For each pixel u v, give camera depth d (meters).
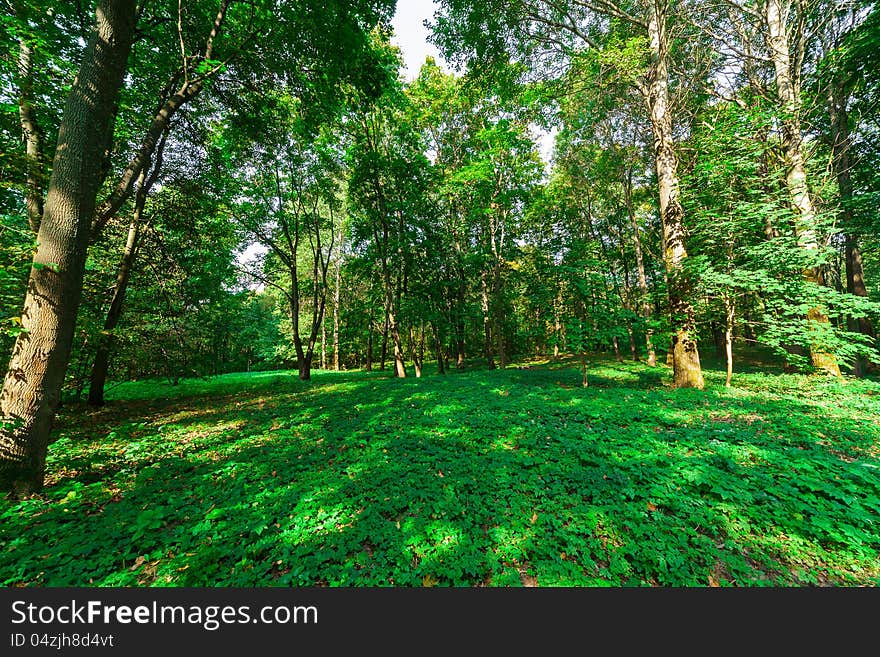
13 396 4.40
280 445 6.22
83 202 4.82
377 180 17.73
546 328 11.86
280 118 13.82
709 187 10.07
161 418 9.12
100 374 11.40
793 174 10.52
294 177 18.66
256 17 8.78
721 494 3.64
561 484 4.13
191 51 9.23
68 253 4.70
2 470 4.26
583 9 12.45
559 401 8.62
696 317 10.20
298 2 8.25
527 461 4.79
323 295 22.25
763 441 5.16
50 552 3.19
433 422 7.16
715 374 11.89
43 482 4.65
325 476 4.71
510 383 12.22
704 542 3.03
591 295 11.09
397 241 19.23
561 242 12.63
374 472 4.74
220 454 5.91
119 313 11.23
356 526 3.45
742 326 10.04
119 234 12.00
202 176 13.08
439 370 22.36
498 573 2.81
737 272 8.59
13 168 6.55
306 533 3.40
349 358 34.97
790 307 8.44
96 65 4.90
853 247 14.06
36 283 4.55
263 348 32.78
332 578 2.81
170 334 12.94
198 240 13.27
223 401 11.86
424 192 19.88
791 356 8.84
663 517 3.41
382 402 9.76
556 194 23.20
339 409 9.14
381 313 22.72
